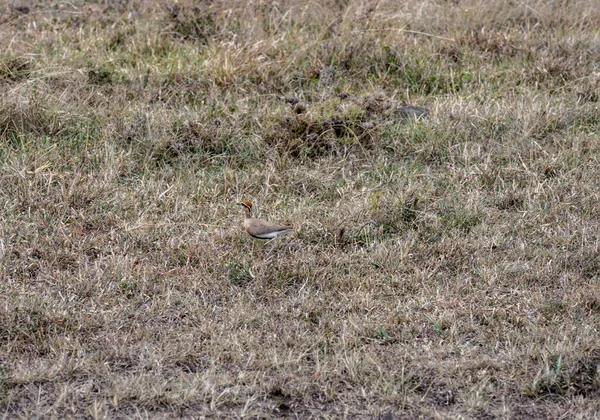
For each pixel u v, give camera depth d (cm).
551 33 3878
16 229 2391
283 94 3300
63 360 1862
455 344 1973
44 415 1712
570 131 3088
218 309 2117
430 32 3838
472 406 1755
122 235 2419
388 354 1936
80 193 2578
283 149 2912
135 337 1983
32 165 2712
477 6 3988
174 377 1845
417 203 2586
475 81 3456
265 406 1761
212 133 2930
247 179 2758
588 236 2470
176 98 3175
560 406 1773
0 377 1802
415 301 2150
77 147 2875
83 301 2123
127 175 2775
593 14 4075
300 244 2416
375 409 1750
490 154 2897
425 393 1802
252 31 3662
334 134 2969
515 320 2067
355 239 2455
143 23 3781
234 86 3256
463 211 2592
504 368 1881
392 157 2938
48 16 3884
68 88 3164
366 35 3622
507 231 2516
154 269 2262
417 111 3178
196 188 2709
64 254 2298
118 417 1712
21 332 1970
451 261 2352
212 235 2442
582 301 2134
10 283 2166
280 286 2227
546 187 2742
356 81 3425
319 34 3684
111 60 3397
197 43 3634
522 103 3167
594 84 3372
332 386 1809
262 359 1900
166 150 2880
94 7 3919
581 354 1897
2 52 3322
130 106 3114
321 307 2116
